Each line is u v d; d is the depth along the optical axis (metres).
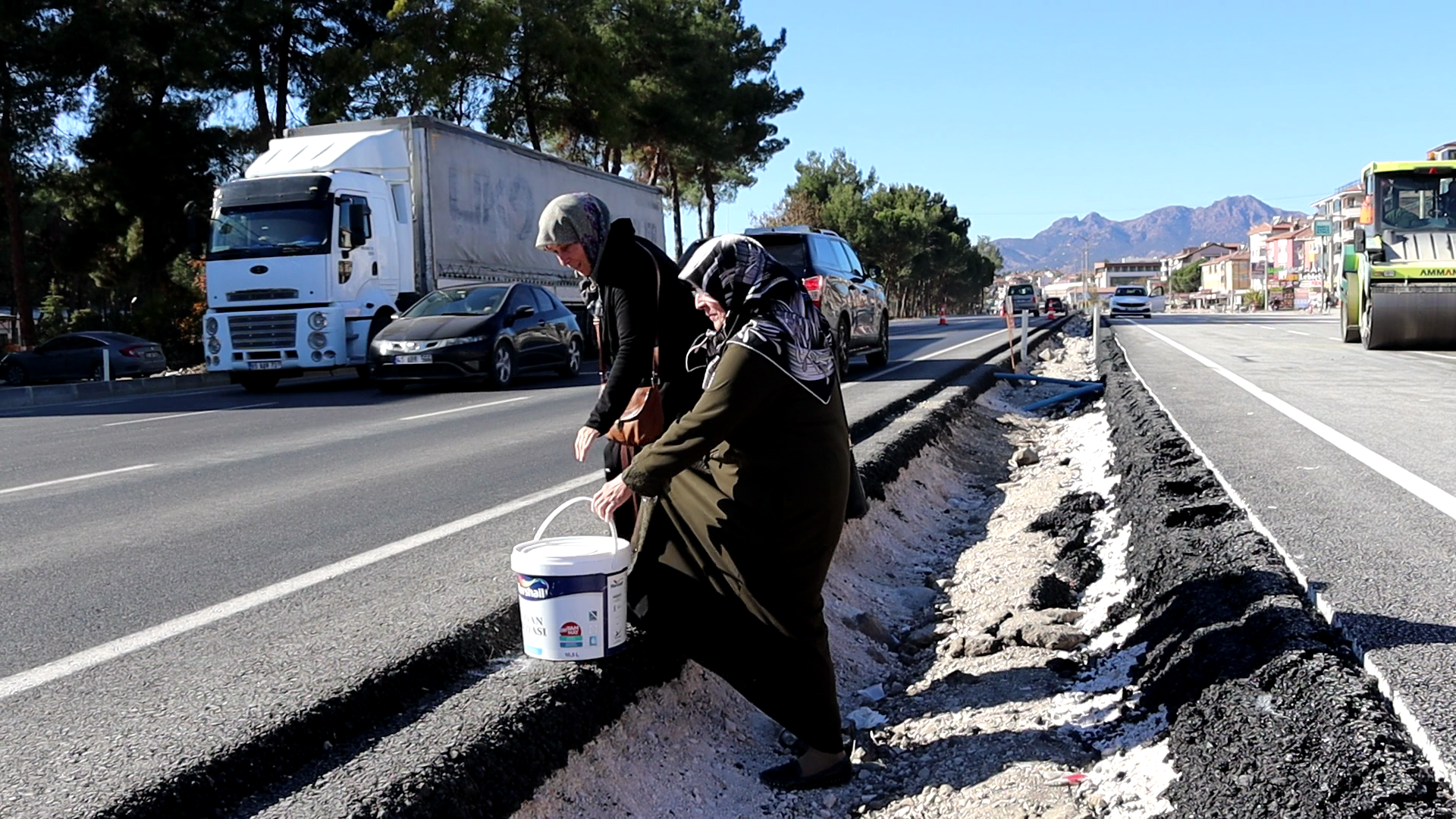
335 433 11.05
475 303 16.75
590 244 3.61
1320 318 43.50
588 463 8.54
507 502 6.89
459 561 5.28
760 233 14.90
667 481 3.26
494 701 3.40
